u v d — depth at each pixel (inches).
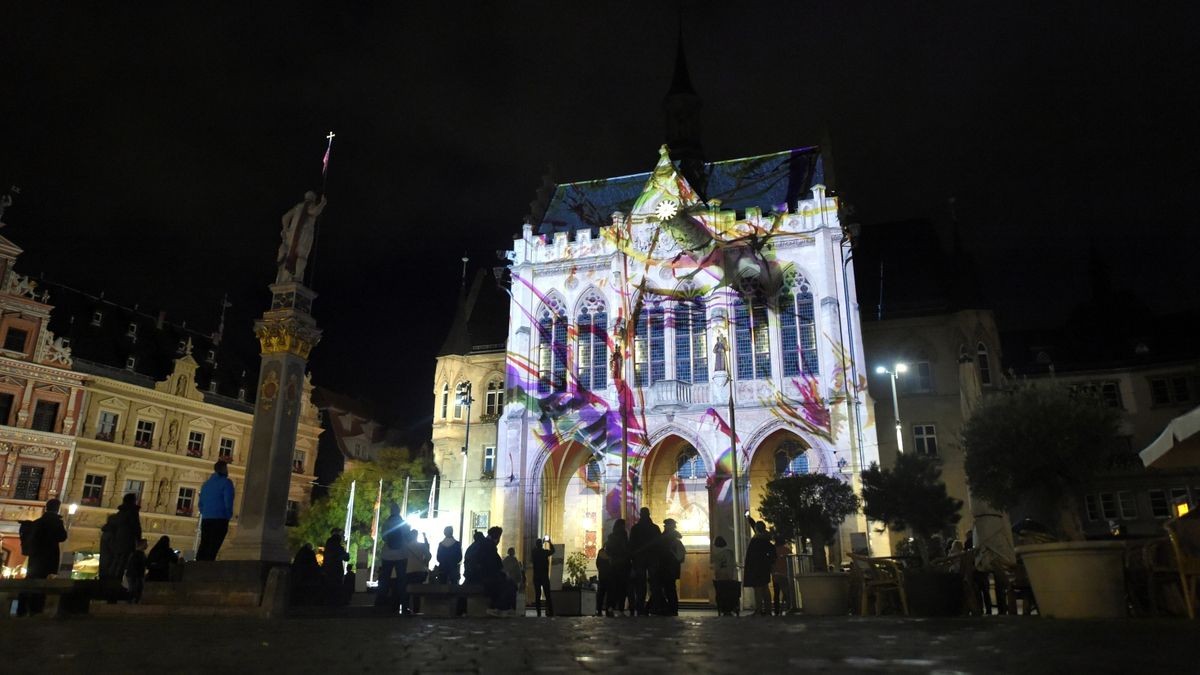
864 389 1686.8
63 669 205.3
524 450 1851.6
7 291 2031.3
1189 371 1916.8
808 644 278.8
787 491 1336.1
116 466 2140.7
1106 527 1841.8
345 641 303.0
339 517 2103.8
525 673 198.2
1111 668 201.2
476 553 768.9
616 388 1820.9
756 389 1737.2
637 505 1737.2
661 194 1936.5
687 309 1854.1
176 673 196.4
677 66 2333.9
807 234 1817.2
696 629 382.6
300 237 831.1
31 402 2006.6
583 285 1941.4
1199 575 433.1
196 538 2300.7
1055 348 2196.1
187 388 2374.5
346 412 2920.8
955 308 1898.4
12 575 1883.6
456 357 2188.7
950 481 1769.2
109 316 2412.6
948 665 210.1
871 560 634.8
